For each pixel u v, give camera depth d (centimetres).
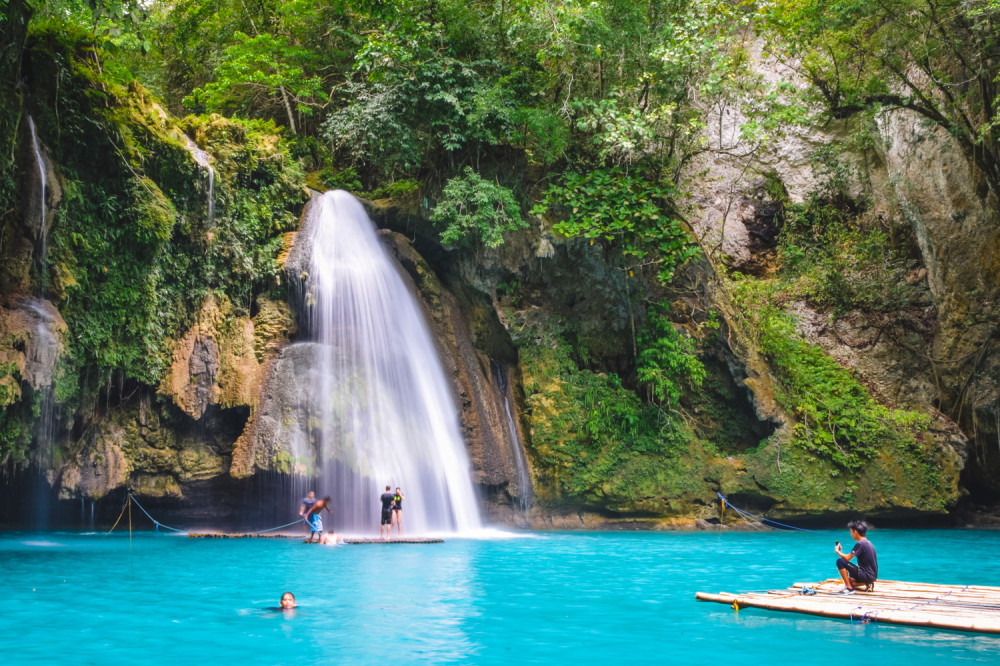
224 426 2036
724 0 2689
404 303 2269
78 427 1847
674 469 2439
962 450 2727
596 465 2391
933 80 2681
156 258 1941
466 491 2184
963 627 824
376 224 2411
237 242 2089
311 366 2009
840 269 3136
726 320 2597
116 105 1916
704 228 3322
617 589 1095
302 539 1812
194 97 2823
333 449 1944
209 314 2022
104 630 794
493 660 684
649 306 2589
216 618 857
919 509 2539
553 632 802
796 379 2697
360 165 2738
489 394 2405
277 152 2236
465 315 2495
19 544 1662
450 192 2281
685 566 1377
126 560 1375
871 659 696
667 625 844
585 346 2566
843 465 2511
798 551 1677
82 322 1797
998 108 2461
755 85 2703
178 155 1989
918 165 3008
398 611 908
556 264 2511
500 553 1558
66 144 1805
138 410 1947
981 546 1941
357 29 2800
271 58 2736
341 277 2155
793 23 2612
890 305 3064
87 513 2041
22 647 720
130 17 1945
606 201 2403
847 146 3319
